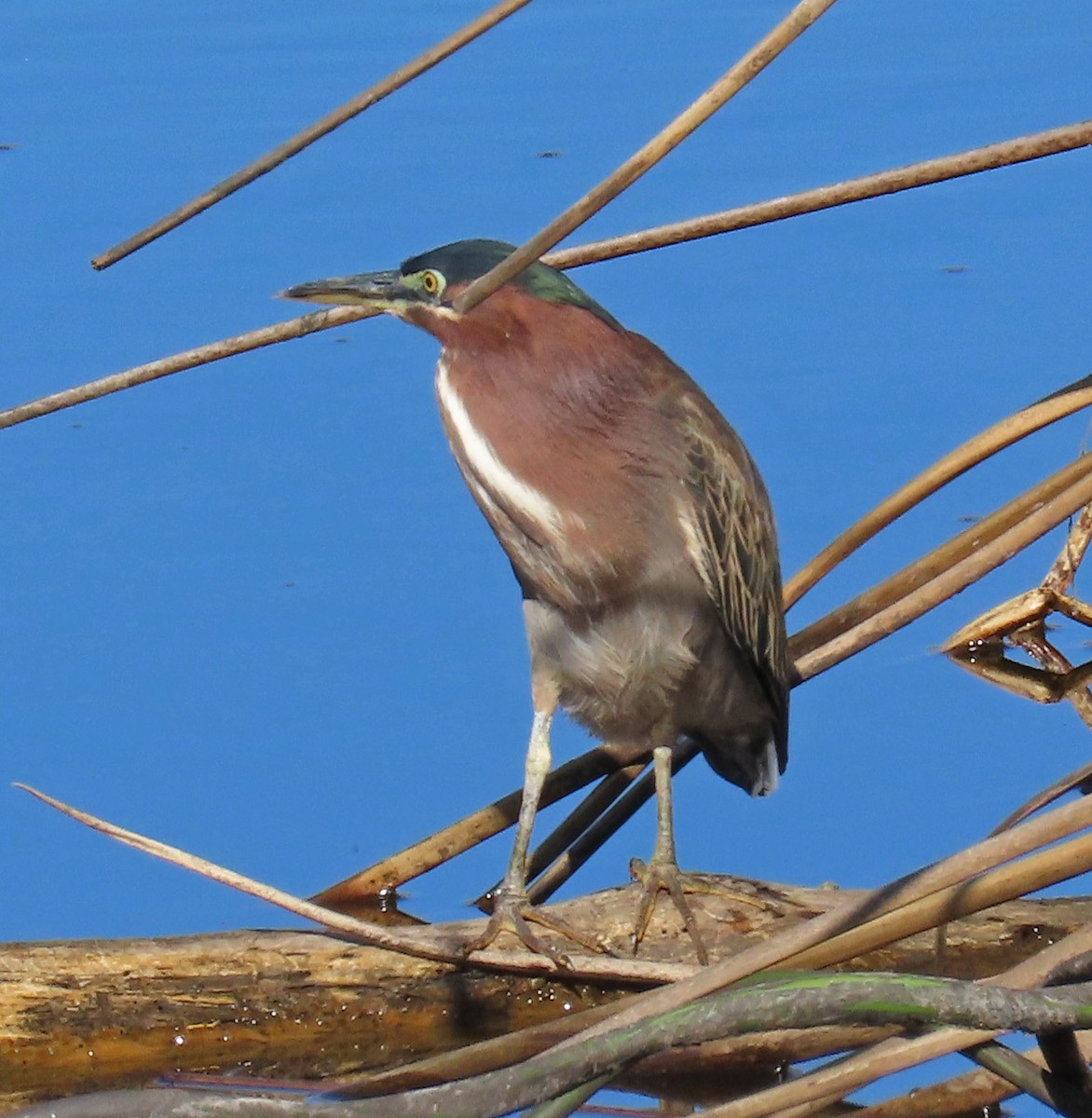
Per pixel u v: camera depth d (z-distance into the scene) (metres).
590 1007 7.97
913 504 9.41
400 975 7.95
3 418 8.58
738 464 8.87
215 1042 7.86
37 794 7.14
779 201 7.59
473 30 6.31
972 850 5.98
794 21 5.56
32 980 7.77
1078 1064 5.93
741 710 9.21
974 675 11.51
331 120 6.54
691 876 8.33
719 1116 6.00
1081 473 9.32
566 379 8.39
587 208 5.63
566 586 8.64
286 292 8.72
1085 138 6.82
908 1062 5.94
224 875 7.34
